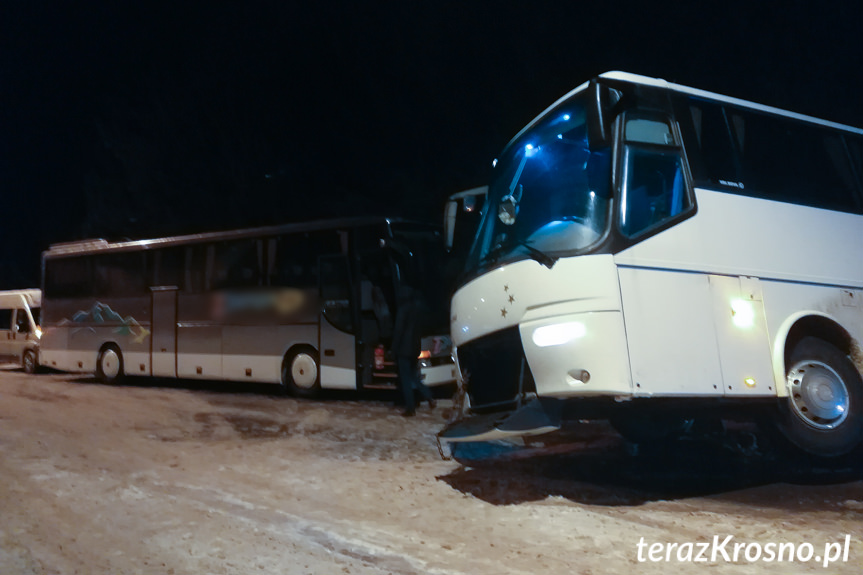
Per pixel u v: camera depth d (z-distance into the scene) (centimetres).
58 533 509
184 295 1522
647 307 532
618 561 429
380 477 672
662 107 597
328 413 1133
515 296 556
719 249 585
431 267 1267
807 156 691
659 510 540
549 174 606
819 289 641
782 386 586
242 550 466
